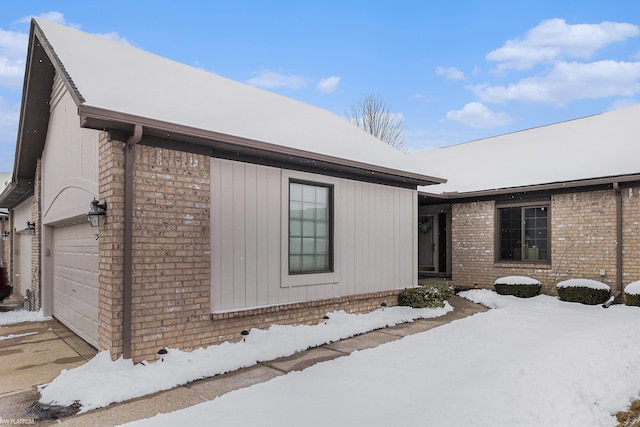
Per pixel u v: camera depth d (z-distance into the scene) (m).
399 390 4.46
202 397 4.51
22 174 10.35
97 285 6.32
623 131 12.77
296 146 6.94
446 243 14.26
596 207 10.34
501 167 13.14
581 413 3.96
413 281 9.84
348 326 7.47
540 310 9.08
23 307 10.98
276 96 10.75
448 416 3.78
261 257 6.76
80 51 6.97
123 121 4.91
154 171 5.54
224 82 9.53
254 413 3.91
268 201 6.90
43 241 9.27
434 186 12.86
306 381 4.80
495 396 4.21
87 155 6.24
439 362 5.46
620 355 5.60
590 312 8.89
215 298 6.13
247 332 6.41
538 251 11.55
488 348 6.12
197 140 5.80
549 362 5.22
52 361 5.83
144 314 5.37
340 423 3.68
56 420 3.98
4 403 4.39
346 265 8.27
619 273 9.85
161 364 5.26
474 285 12.55
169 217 5.65
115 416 4.05
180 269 5.72
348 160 7.57
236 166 6.49
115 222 5.19
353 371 5.15
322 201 8.00
